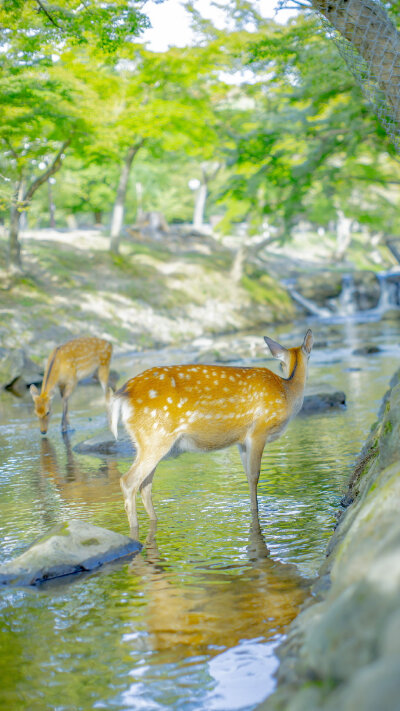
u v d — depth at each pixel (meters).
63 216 52.81
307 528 5.59
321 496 6.51
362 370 16.25
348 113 17.72
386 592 2.19
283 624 3.77
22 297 25.08
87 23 12.82
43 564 4.96
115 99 24.17
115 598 4.44
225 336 29.19
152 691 3.21
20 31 14.36
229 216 35.22
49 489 7.58
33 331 23.22
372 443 6.59
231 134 21.17
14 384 18.06
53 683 3.37
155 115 23.73
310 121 18.75
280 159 20.53
